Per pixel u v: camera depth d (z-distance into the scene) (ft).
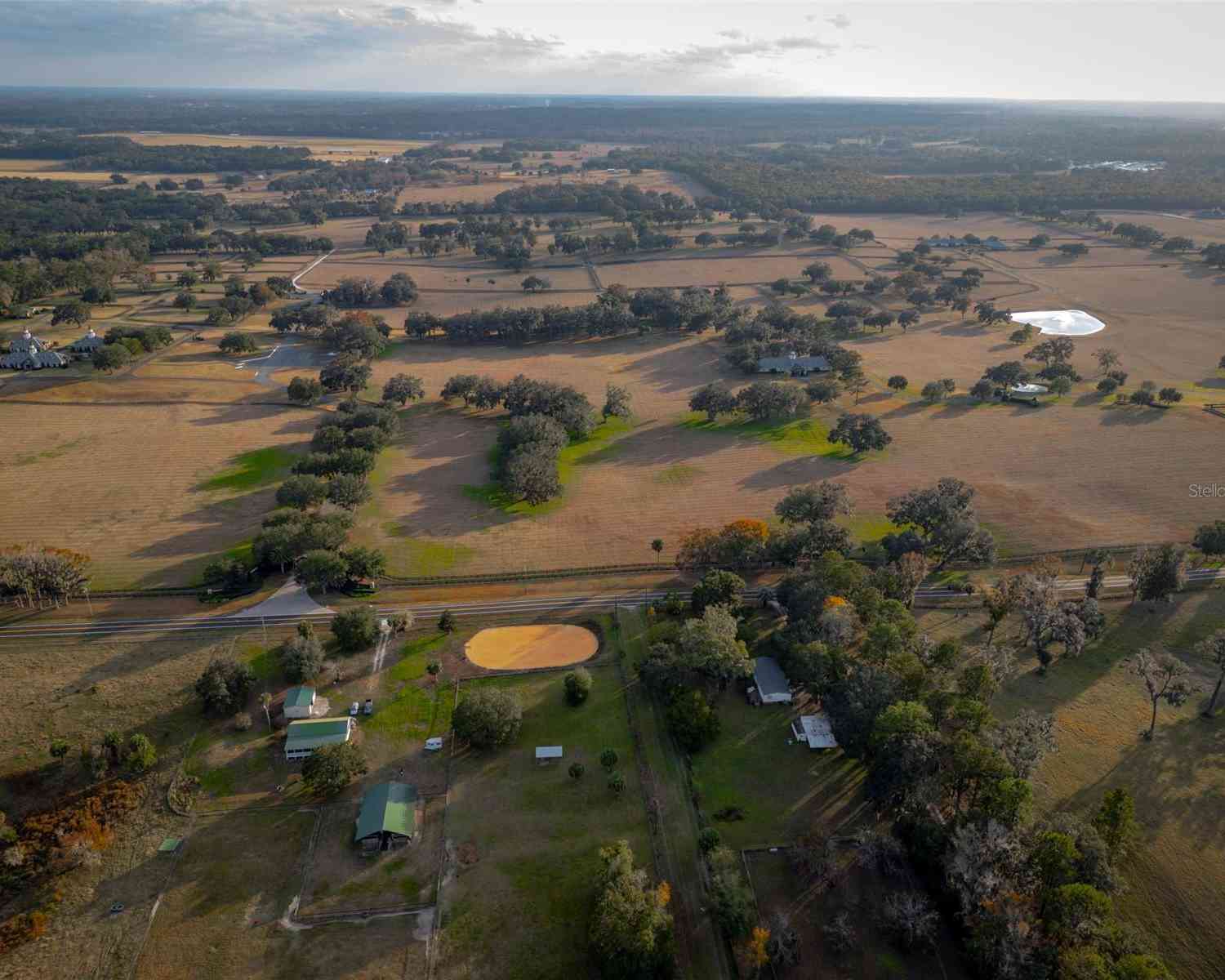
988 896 224.53
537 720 326.65
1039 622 348.38
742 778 298.15
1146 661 317.83
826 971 229.04
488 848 267.59
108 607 394.11
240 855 264.31
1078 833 240.32
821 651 323.16
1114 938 209.46
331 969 228.22
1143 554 398.21
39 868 257.75
